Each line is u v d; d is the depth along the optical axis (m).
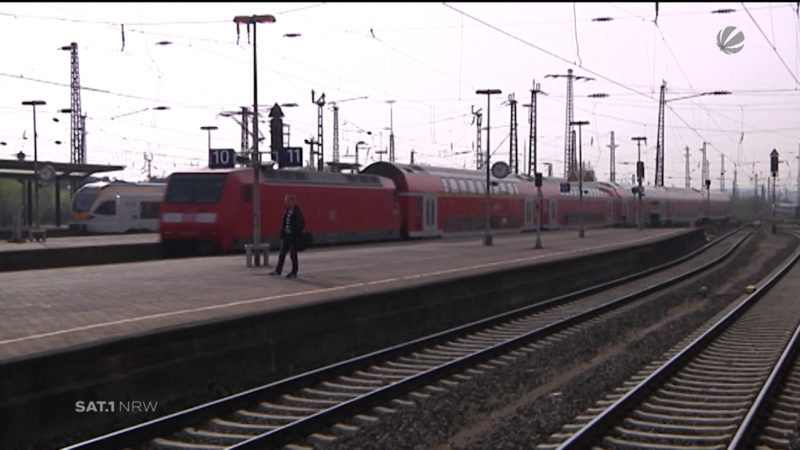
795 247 48.94
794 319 19.42
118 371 10.25
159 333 10.84
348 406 10.16
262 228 30.80
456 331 16.56
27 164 38.34
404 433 9.44
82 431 9.60
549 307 21.81
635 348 15.62
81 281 19.38
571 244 38.38
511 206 52.16
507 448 8.86
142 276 20.67
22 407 8.94
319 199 34.25
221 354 11.97
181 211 29.92
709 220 88.56
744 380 12.60
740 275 33.66
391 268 23.44
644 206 70.56
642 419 10.12
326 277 20.48
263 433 9.35
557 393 11.60
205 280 19.61
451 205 45.44
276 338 13.17
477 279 20.48
